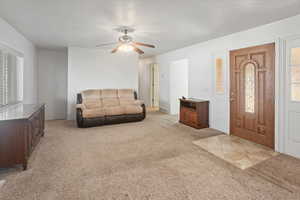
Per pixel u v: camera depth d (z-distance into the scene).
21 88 3.72
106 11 2.49
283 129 2.77
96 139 3.46
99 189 1.84
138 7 2.36
